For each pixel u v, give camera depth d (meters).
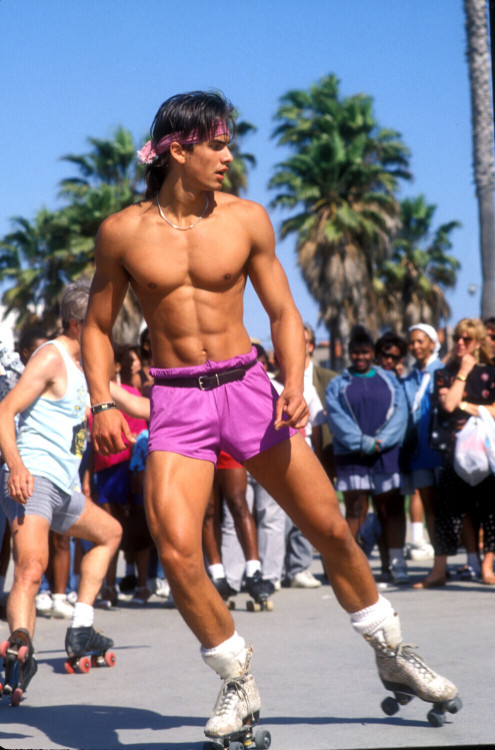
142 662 4.76
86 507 4.52
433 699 3.21
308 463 3.06
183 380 3.04
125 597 7.79
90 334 3.17
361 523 7.70
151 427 3.07
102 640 4.63
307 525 3.09
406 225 67.38
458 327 7.19
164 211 3.04
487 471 6.97
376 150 49.19
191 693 3.99
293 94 49.38
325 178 46.22
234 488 6.62
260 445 3.04
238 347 3.09
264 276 3.12
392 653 3.24
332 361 47.38
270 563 7.29
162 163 3.03
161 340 3.08
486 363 7.36
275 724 3.35
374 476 7.61
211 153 2.94
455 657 4.40
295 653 4.76
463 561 8.97
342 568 3.16
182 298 3.02
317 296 45.41
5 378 6.02
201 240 3.00
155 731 3.36
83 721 3.54
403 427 7.62
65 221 48.09
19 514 4.09
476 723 3.25
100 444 3.13
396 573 7.53
